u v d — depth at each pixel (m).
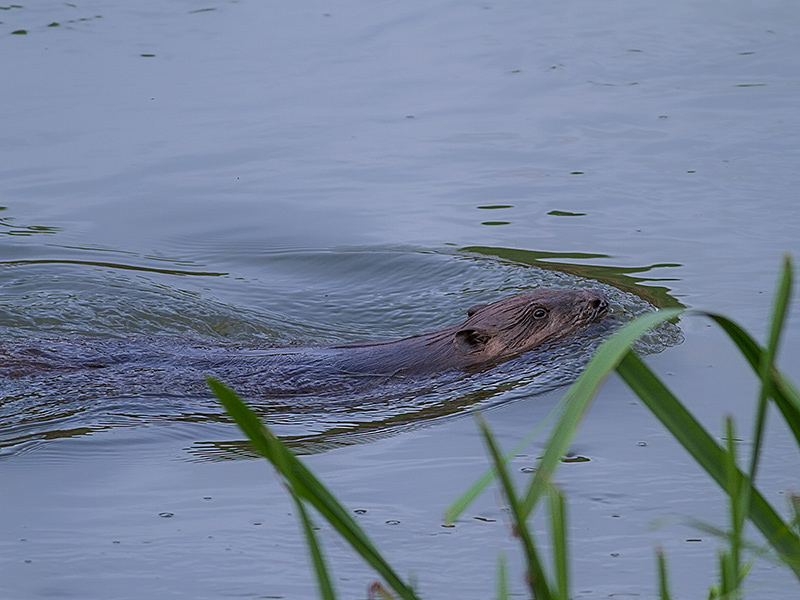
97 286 26.94
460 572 13.34
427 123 38.22
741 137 35.38
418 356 22.47
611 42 46.44
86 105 39.66
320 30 48.31
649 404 6.39
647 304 23.91
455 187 32.72
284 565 13.69
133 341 23.52
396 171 34.28
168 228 30.81
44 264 28.23
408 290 26.91
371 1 52.66
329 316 25.86
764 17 48.91
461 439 17.88
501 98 40.25
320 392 21.11
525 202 31.38
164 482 16.41
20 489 16.23
